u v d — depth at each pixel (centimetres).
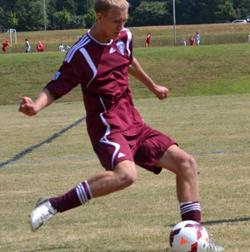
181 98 6028
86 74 1236
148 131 1270
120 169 1188
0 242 1504
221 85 6731
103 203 1886
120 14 1218
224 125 3878
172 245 1218
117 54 1255
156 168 1270
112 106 1248
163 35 15100
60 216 1739
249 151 2891
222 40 13712
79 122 4334
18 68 7362
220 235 1476
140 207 1828
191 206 1246
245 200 1870
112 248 1406
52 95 1214
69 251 1399
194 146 3097
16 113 5259
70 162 2767
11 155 3039
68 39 15238
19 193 2134
